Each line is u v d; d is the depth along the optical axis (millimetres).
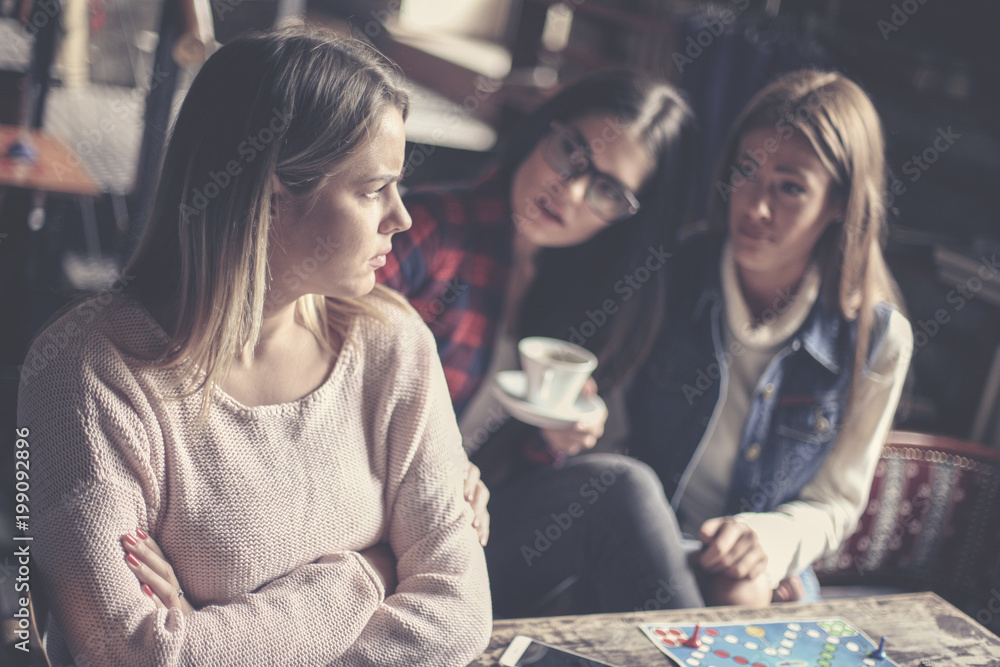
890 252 2443
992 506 1736
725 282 1717
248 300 906
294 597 928
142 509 904
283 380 991
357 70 891
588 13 3766
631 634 1092
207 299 898
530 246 1668
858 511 1702
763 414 1722
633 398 1852
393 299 1121
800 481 1748
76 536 853
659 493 1529
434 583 1024
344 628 934
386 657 943
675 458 1791
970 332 2541
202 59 2475
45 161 2572
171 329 941
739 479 1748
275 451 963
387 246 960
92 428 878
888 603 1246
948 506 1755
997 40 2441
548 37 4211
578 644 1056
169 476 918
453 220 1566
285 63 866
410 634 963
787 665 1061
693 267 1760
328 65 877
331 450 1010
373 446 1064
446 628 985
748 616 1168
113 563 858
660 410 1804
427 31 6902
